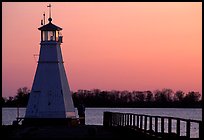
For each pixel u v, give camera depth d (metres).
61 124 83.56
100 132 66.44
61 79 84.88
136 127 54.44
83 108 89.12
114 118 76.00
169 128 38.72
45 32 85.38
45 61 84.75
